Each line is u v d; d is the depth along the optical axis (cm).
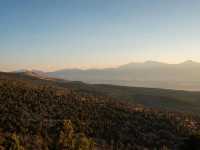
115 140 5122
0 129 4431
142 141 5266
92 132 5253
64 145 2598
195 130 6256
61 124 2708
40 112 5750
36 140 3875
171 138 5550
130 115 6662
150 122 6381
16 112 5344
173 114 7681
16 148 2741
